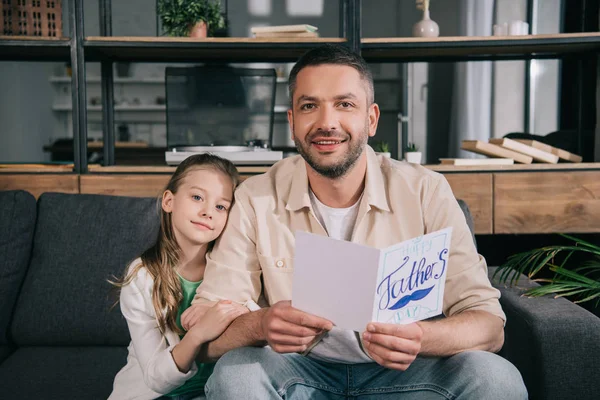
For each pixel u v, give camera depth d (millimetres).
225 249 1258
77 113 2139
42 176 2131
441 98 4023
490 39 2174
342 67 1138
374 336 976
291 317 1020
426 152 4066
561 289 1454
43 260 1629
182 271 1311
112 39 2150
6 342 1592
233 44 2178
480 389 1032
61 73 4992
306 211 1263
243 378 1054
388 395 1165
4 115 4953
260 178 1324
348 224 1278
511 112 3705
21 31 2211
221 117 2463
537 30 3287
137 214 1665
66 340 1571
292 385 1127
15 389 1323
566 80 3172
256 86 2461
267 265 1256
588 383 1241
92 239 1632
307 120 1148
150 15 4004
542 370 1240
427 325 1066
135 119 4961
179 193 1255
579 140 2494
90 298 1574
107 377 1393
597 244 2244
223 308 1143
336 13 4441
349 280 952
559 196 2145
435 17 3902
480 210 2152
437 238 990
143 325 1207
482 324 1128
